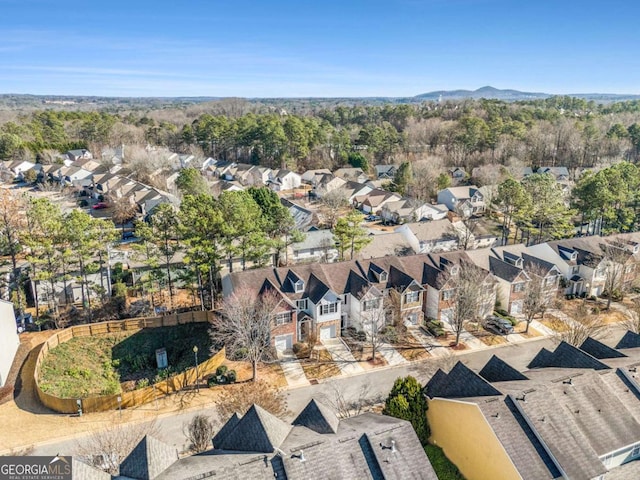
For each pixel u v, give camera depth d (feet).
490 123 441.68
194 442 96.73
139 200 274.16
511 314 171.22
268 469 71.20
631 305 178.70
